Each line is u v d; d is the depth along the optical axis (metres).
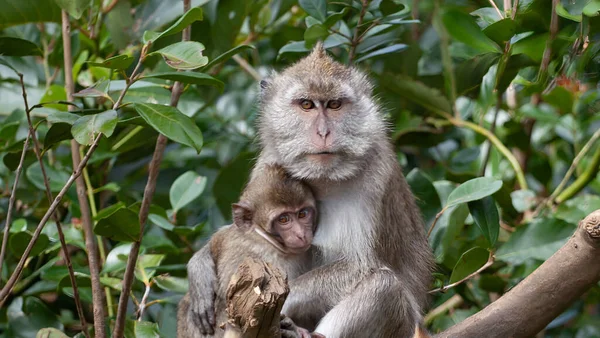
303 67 10.62
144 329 9.82
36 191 12.42
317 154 10.06
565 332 12.75
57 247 11.06
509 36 10.05
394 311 9.78
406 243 10.64
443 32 11.84
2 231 11.30
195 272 10.32
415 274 10.69
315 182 10.31
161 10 12.59
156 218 11.08
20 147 11.42
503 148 12.13
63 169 12.17
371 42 12.27
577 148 13.02
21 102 12.62
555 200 11.87
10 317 10.98
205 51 13.15
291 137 10.24
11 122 12.09
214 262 10.48
